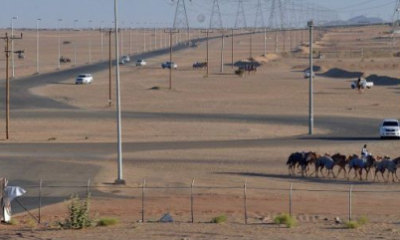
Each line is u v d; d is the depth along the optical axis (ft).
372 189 412.77
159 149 588.09
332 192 402.31
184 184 426.92
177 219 322.14
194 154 559.38
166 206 363.76
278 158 540.11
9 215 318.45
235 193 397.80
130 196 393.29
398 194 398.42
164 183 432.25
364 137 655.35
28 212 343.67
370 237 262.47
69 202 354.74
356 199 381.40
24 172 476.95
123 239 256.93
